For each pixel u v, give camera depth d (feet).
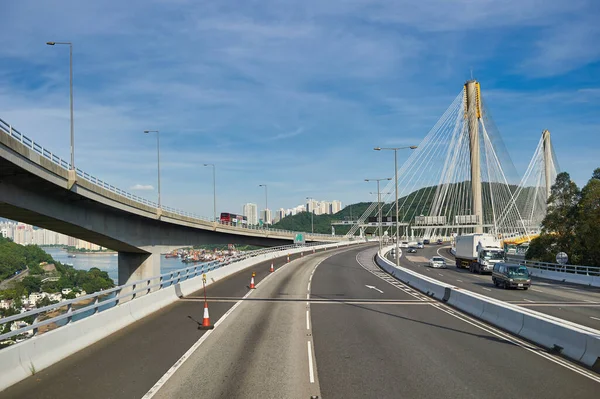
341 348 46.70
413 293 98.78
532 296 101.19
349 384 34.60
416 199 398.21
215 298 87.86
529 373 37.93
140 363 40.45
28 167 86.17
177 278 88.38
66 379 35.70
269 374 37.17
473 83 277.23
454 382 35.24
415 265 213.66
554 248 193.47
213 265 124.57
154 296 73.26
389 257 252.42
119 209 136.26
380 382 35.12
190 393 32.35
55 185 100.89
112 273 287.48
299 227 614.75
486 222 290.56
